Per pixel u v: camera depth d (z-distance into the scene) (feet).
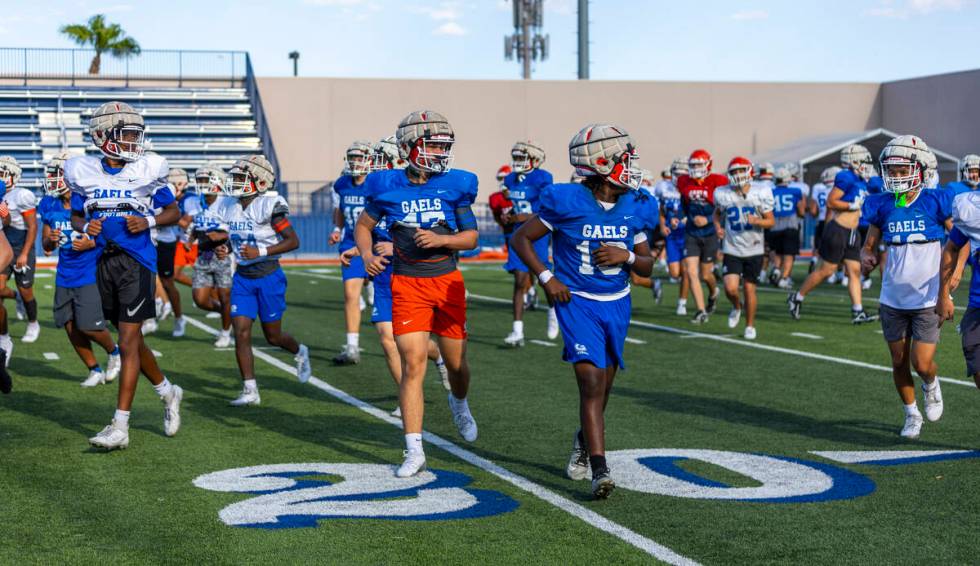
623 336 17.49
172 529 15.51
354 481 18.25
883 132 101.50
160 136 104.58
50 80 109.50
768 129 118.21
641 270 17.61
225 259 35.12
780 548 14.61
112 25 133.69
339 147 110.73
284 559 14.23
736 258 37.45
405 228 18.45
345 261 31.27
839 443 21.17
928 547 14.67
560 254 17.42
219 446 20.89
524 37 163.32
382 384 28.19
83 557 14.33
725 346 35.37
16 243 36.09
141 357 20.80
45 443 21.06
